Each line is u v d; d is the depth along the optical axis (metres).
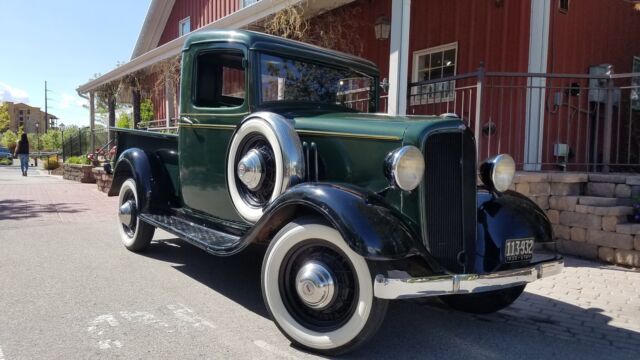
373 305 2.65
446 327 3.45
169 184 5.03
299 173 3.25
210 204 4.21
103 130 15.62
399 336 3.26
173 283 4.21
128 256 5.15
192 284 4.20
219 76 4.30
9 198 10.06
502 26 7.37
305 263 2.92
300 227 2.90
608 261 5.19
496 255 3.16
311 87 4.24
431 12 8.42
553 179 5.68
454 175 3.10
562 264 3.34
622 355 3.00
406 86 6.17
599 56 8.34
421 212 2.96
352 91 4.64
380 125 3.16
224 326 3.25
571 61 7.80
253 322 3.35
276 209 2.98
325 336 2.80
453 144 3.10
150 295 3.86
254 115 3.54
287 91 4.05
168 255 5.24
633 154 8.37
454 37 8.03
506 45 7.32
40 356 2.70
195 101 4.32
